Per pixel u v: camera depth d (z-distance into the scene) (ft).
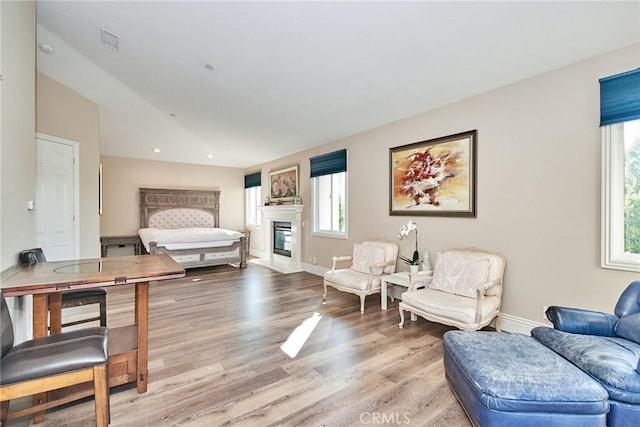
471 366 5.47
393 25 8.27
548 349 5.99
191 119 18.56
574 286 8.48
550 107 8.89
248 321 11.13
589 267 8.20
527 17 7.27
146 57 12.00
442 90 10.78
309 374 7.51
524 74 9.23
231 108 15.76
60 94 13.19
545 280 9.05
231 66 11.71
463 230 11.14
